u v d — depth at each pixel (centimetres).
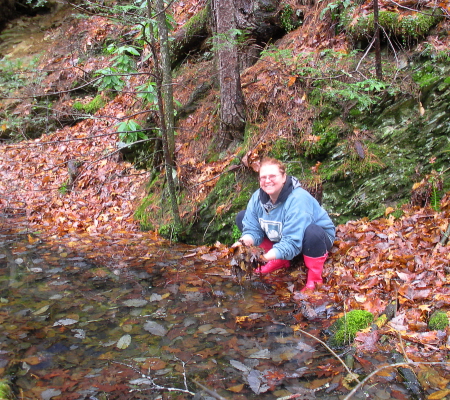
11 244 429
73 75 823
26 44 1008
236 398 192
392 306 261
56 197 574
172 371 213
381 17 446
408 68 425
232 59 450
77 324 262
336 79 446
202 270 356
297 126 437
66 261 379
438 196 369
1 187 636
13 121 763
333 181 411
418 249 329
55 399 191
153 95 401
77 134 711
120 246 422
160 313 277
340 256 347
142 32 359
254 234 338
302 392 195
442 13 428
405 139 399
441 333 230
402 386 196
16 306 287
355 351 224
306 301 290
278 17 556
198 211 441
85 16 341
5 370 212
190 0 679
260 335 246
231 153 470
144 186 532
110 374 210
